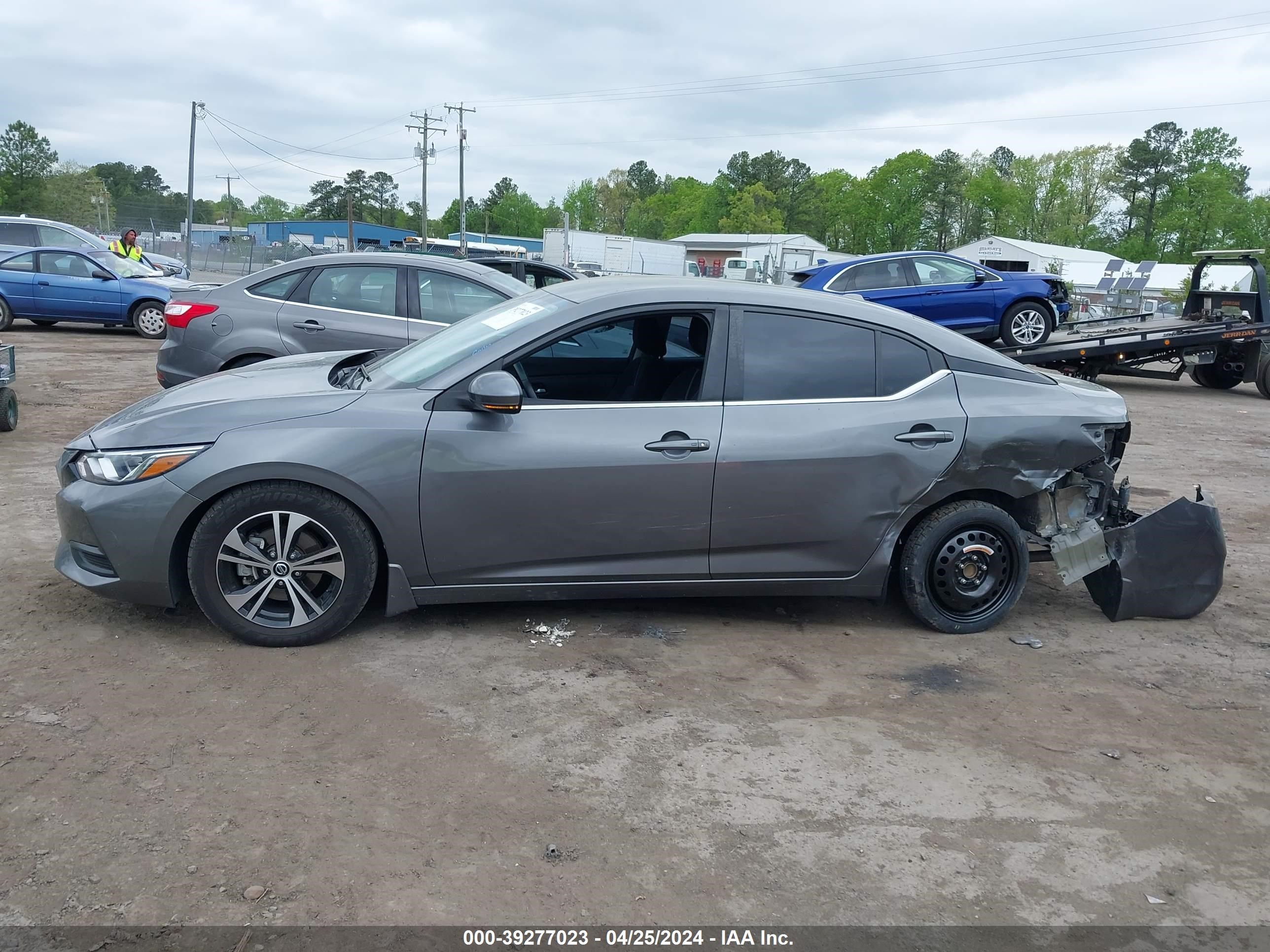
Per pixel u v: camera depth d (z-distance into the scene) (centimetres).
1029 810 324
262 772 321
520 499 411
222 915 254
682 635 455
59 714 349
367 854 282
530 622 459
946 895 280
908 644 459
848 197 9675
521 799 315
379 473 400
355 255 796
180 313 774
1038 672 435
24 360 1298
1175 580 492
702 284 449
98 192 9938
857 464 433
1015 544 464
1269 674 444
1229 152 8975
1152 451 984
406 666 404
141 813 294
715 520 427
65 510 404
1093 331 1589
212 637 421
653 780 329
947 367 455
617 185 13462
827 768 343
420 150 5906
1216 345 1391
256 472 391
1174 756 365
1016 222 9419
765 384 434
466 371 416
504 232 12731
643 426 419
